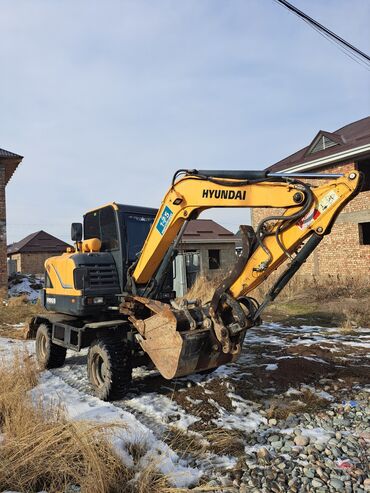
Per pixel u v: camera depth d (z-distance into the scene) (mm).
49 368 6664
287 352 7055
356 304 11555
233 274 4285
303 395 5023
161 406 4762
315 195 3814
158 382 5609
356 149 13891
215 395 5023
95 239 6125
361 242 14961
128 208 6133
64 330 6023
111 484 3104
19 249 39188
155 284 5332
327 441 3871
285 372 5777
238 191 4234
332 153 14828
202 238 27141
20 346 8156
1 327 10945
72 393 5336
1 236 17281
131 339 5172
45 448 3346
